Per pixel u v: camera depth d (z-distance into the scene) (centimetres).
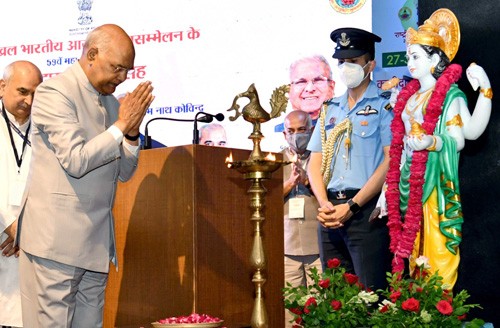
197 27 682
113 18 704
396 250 496
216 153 431
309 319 421
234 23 673
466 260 512
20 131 525
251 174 407
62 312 401
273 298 466
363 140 600
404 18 671
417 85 515
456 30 510
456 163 484
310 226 631
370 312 438
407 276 550
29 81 517
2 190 511
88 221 405
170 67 687
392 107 582
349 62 602
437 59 499
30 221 404
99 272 414
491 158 507
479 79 482
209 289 425
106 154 394
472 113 509
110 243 421
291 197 636
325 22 652
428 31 503
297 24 657
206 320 392
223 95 675
